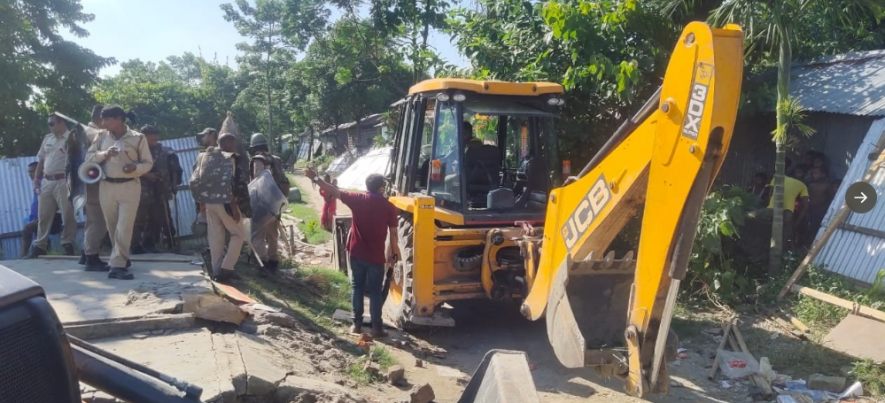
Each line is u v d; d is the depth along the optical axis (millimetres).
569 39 9805
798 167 9852
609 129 10273
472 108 7070
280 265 9609
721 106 3553
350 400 4777
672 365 6531
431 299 6859
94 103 22438
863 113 8828
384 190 8859
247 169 9086
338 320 7398
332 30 22375
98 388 2477
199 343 5223
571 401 5648
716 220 8039
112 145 6695
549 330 4922
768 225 8984
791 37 8195
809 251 8094
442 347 7078
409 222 7281
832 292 7699
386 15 16891
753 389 5902
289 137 58438
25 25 20188
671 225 3818
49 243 9922
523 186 7668
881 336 6484
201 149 11203
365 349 6410
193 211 10781
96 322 5336
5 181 11609
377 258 6953
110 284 6625
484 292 7039
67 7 21438
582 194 4871
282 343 5824
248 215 7785
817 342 6824
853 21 8758
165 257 8211
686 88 3730
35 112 20500
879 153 8258
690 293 8430
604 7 9836
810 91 10055
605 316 5117
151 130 8805
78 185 7422
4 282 1978
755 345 6902
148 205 8719
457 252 7078
